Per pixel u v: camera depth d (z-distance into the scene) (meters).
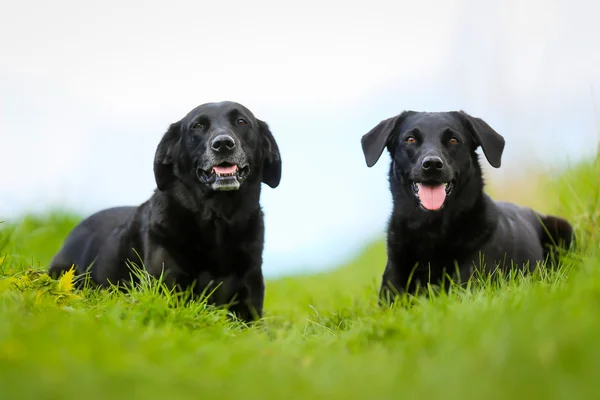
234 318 9.56
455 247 10.03
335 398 4.82
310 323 10.12
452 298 7.82
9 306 6.94
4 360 5.04
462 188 9.97
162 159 10.12
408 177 10.04
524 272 10.22
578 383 4.71
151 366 5.26
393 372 5.34
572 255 10.02
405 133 10.12
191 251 9.93
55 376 4.74
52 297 7.85
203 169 9.66
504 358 5.06
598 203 11.66
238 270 10.09
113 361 5.19
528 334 5.35
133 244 10.45
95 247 11.12
